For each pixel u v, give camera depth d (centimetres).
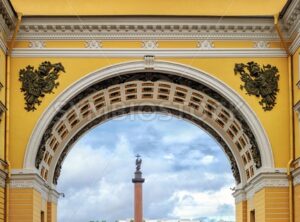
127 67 3812
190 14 3856
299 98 3700
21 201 3725
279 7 3894
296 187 3716
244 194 4434
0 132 3662
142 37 3828
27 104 3788
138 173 5500
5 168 3709
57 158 4422
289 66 3825
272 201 3775
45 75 3809
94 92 3947
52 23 3784
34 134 3769
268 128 3816
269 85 3838
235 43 3856
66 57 3819
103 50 3812
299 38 3647
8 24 3709
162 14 3816
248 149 4138
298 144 3731
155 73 3869
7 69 3769
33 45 3825
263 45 3859
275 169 3788
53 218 4544
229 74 3834
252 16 3784
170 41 3838
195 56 3828
